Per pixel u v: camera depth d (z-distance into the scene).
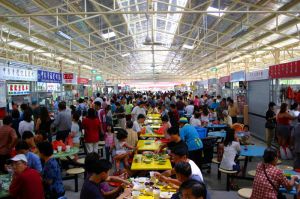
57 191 4.02
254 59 23.42
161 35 19.75
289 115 8.19
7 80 8.54
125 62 30.47
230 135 5.95
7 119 5.97
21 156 3.53
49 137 7.73
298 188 3.65
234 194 5.72
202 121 9.91
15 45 15.27
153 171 4.73
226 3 10.52
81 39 16.39
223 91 17.44
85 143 7.02
